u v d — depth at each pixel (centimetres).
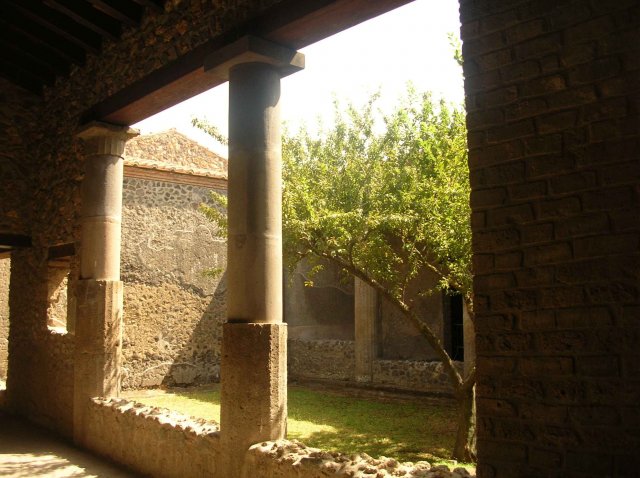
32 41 855
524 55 312
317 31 494
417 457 681
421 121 745
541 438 294
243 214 505
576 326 287
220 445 502
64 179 859
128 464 646
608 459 273
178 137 1369
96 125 748
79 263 802
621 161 278
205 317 1351
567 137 295
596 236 284
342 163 743
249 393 487
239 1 532
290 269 741
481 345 319
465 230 671
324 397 1171
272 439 485
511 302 309
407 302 1177
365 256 718
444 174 687
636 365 268
